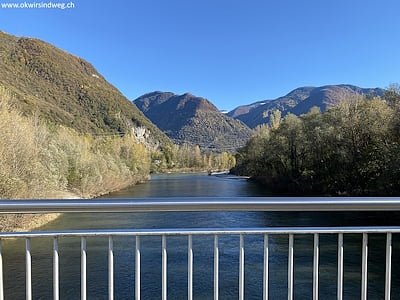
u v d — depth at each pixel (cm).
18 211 164
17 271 753
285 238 1039
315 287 186
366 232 185
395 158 1898
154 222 1376
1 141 1400
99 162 3391
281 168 3444
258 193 3184
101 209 167
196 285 710
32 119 2330
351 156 2392
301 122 3192
